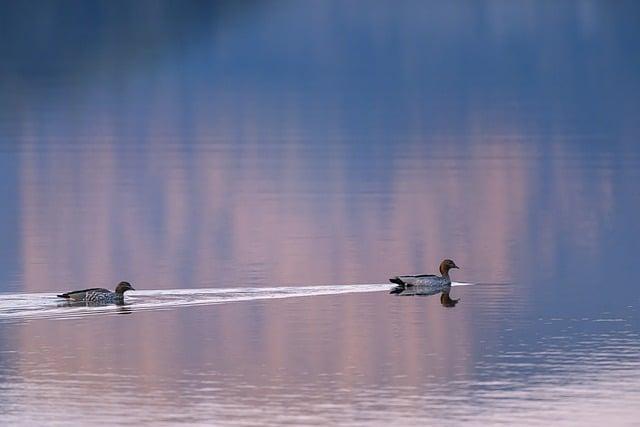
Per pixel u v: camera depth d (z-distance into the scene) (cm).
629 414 3216
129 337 3934
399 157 9025
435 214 6562
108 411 3256
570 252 5466
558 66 16475
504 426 3138
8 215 6619
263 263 5269
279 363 3666
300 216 6556
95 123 11612
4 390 3425
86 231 6119
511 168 8269
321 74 16575
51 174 8206
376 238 5894
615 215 6419
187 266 5222
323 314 4253
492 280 4875
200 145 9925
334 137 10475
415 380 3506
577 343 3875
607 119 11412
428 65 17125
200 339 3919
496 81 15388
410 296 4550
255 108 13100
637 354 3747
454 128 10975
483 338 3944
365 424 3159
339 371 3594
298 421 3181
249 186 7650
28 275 5062
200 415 3228
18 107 12888
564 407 3272
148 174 8175
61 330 4016
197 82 15862
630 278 4878
